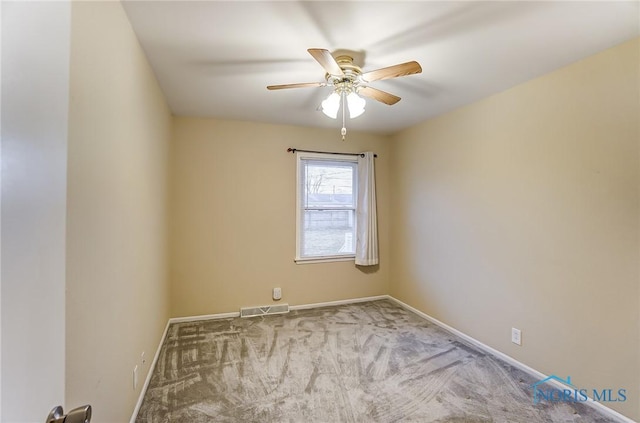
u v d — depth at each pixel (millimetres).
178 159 3225
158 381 2096
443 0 1418
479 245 2709
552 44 1781
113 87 1317
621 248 1743
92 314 1084
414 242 3609
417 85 2398
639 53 1670
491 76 2225
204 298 3320
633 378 1691
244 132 3455
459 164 2943
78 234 958
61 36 581
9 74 470
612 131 1781
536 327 2207
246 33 1690
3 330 449
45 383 523
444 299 3123
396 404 1876
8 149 463
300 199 3695
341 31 1672
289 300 3652
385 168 4113
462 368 2312
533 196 2236
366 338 2838
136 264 1746
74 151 922
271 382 2096
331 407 1841
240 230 3447
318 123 3537
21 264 479
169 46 1823
